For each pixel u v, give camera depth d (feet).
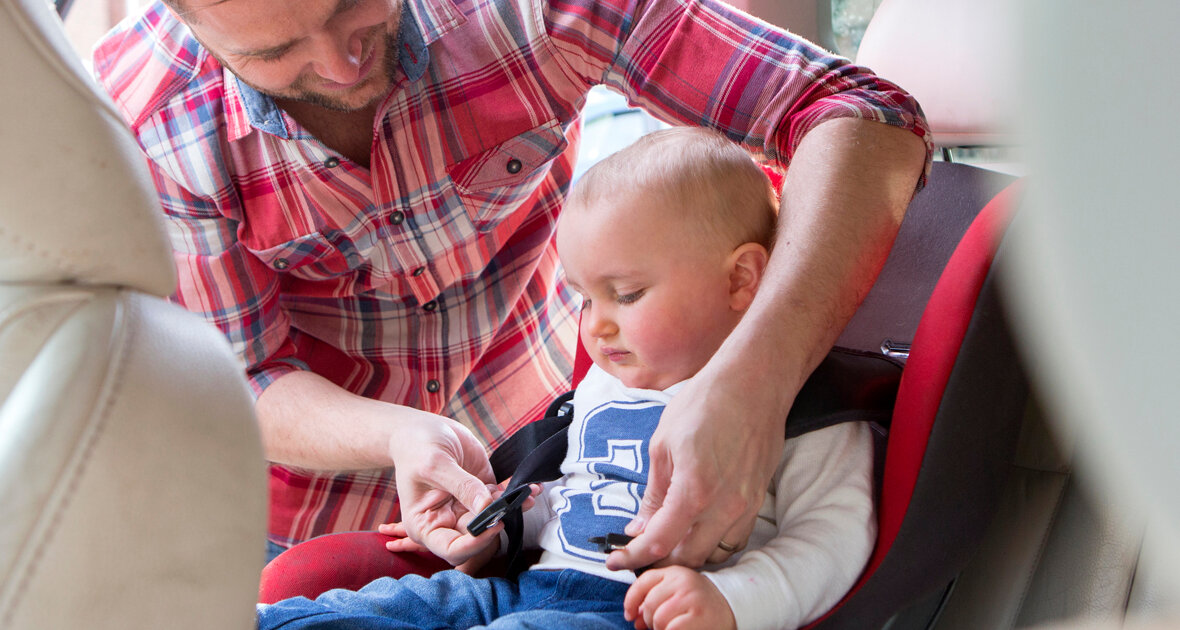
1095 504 2.31
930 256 3.32
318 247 3.76
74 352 1.59
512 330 4.49
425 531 3.05
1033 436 2.64
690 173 2.87
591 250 2.88
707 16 3.48
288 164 3.58
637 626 2.43
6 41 1.58
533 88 3.68
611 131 7.80
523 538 3.06
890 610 2.53
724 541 2.50
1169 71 0.45
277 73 2.96
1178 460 0.48
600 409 3.09
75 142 1.65
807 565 2.47
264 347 3.88
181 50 3.50
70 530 1.49
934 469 2.37
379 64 3.18
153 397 1.62
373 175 3.59
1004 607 2.76
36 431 1.51
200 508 1.65
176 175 3.58
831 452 2.73
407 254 3.87
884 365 2.94
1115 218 0.48
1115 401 0.50
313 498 4.25
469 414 4.50
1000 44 0.57
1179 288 0.46
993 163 3.48
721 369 2.46
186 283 3.74
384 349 4.27
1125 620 2.15
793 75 3.29
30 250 1.65
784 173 3.40
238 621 1.75
